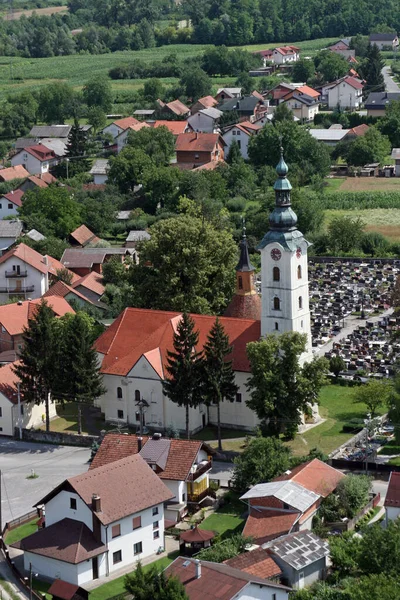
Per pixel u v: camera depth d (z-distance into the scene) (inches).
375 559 5541.3
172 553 6299.2
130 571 6102.4
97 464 6845.5
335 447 7519.7
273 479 6658.5
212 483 6973.4
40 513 6727.4
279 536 6028.5
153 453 6786.4
